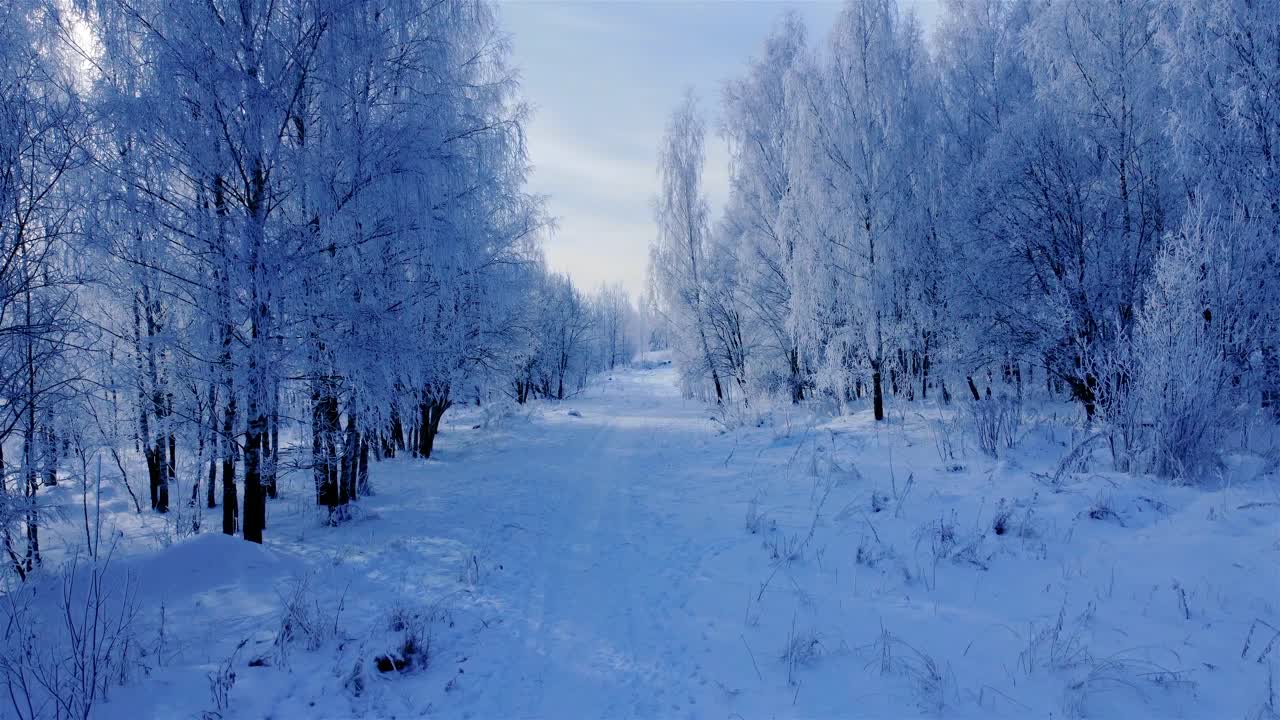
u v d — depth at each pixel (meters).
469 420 23.48
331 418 8.09
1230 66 8.61
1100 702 3.41
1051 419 10.59
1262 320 7.90
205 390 6.91
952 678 3.76
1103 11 10.33
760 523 7.12
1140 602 4.56
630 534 7.35
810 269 13.31
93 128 5.75
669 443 14.54
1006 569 5.37
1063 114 10.75
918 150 13.23
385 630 4.66
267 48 6.14
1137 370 7.83
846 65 12.98
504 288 12.15
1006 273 11.95
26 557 6.09
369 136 6.88
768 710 3.56
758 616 4.86
